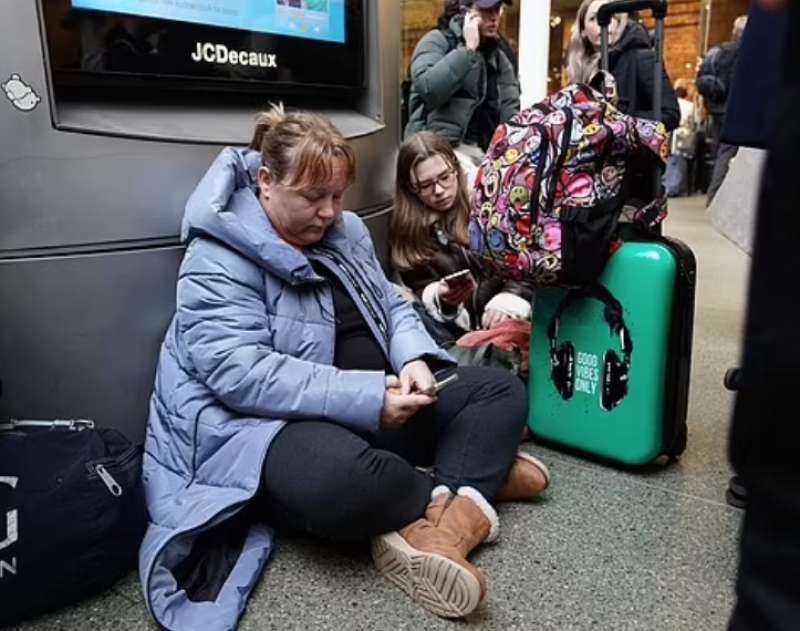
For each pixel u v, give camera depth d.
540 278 1.72
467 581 1.22
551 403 1.92
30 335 1.53
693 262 1.74
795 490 0.41
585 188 1.69
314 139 1.42
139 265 1.64
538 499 1.69
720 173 3.27
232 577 1.34
